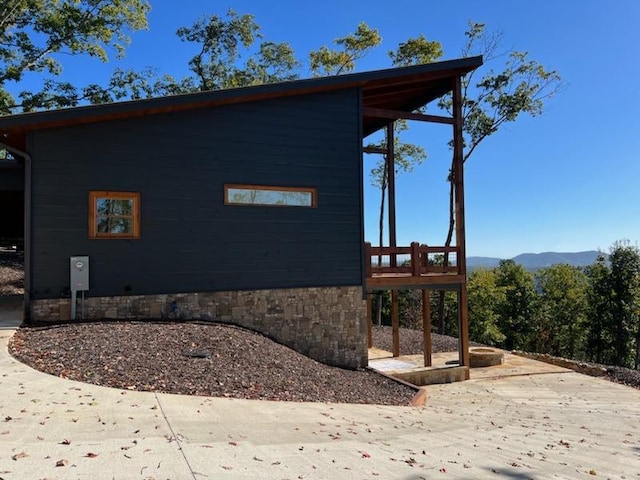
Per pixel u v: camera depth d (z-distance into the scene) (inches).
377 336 564.4
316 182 346.3
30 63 675.4
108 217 285.6
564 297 1232.8
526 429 231.1
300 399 212.8
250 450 128.3
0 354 204.4
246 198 323.0
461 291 393.1
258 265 325.4
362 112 363.9
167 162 300.4
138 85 793.6
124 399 164.9
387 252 372.8
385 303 1142.3
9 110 677.3
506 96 675.4
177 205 302.5
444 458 148.9
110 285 284.2
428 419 221.9
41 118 257.1
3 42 651.5
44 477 95.0
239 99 316.2
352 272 356.8
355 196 360.2
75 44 690.8
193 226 306.5
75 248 276.2
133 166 291.4
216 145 314.5
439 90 408.5
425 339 394.3
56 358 201.3
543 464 160.7
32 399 153.9
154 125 297.6
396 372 366.3
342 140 355.9
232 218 318.0
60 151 274.1
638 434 241.9
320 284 345.1
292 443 140.9
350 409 211.9
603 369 435.2
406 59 746.8
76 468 101.7
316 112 347.6
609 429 250.5
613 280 1032.8
